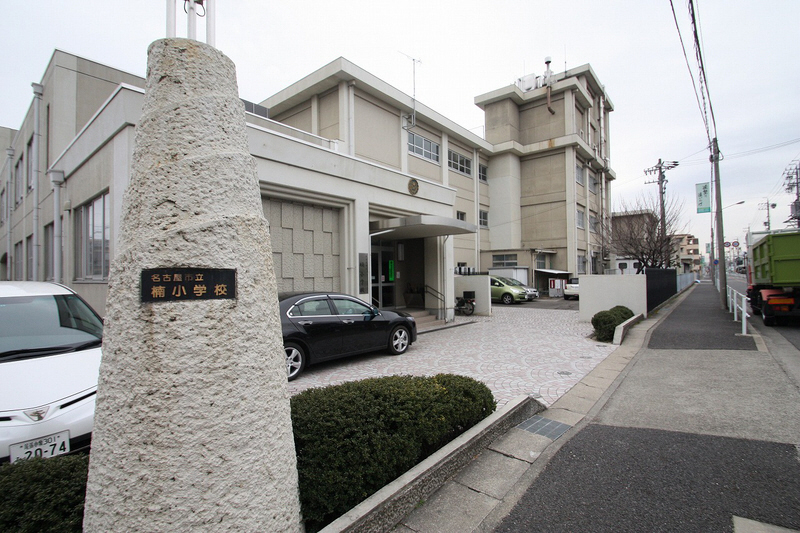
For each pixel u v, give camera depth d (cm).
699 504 290
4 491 204
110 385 177
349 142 1717
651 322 1188
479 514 281
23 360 359
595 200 3553
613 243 2631
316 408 287
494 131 3142
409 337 888
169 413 170
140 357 172
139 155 195
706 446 383
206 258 185
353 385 347
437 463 314
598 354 817
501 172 3062
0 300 434
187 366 175
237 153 208
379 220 1159
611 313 1013
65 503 206
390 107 1984
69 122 1175
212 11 218
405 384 362
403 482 281
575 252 2927
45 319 431
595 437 411
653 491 308
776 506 286
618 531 262
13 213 1758
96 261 802
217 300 185
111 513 170
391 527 263
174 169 189
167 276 177
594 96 3675
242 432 184
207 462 174
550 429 432
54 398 319
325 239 1011
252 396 190
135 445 169
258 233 209
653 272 1497
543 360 775
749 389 549
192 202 188
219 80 210
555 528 265
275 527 193
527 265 2773
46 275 1223
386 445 285
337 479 252
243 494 181
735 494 302
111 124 709
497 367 726
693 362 712
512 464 351
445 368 729
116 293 182
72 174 943
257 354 195
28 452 295
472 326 1312
